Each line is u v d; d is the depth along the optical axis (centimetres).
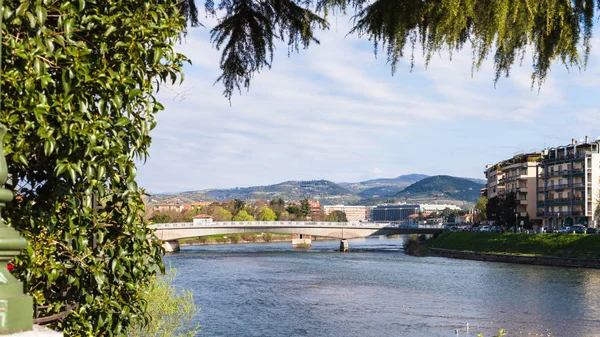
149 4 434
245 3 554
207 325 2814
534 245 7000
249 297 3800
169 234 9644
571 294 3853
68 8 374
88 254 429
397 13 408
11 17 344
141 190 468
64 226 421
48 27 396
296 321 2934
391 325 2823
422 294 3947
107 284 448
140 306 474
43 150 390
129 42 416
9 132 351
